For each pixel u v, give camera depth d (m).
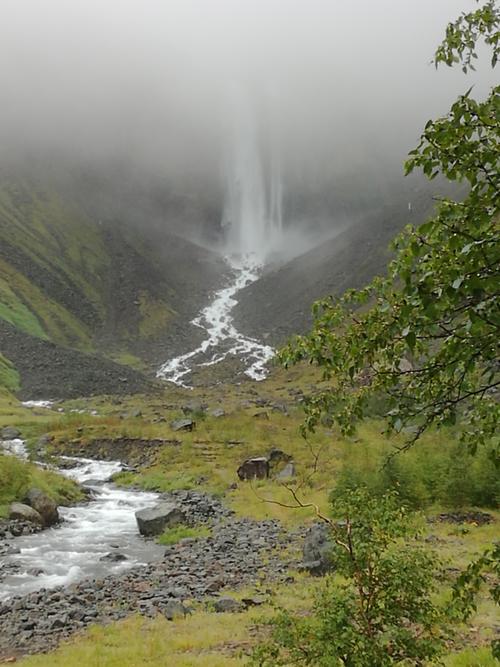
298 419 79.88
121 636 16.08
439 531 27.23
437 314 4.83
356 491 8.16
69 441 68.19
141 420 78.88
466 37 5.94
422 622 7.42
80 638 16.45
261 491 43.50
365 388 6.98
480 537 25.83
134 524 35.88
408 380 6.89
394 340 6.13
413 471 33.41
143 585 22.36
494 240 4.50
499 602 5.91
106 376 144.50
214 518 36.91
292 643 7.65
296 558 25.80
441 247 5.17
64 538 31.77
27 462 46.66
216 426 71.50
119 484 50.97
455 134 5.20
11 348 150.62
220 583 22.09
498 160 5.06
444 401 6.23
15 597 21.00
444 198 5.27
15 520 33.62
